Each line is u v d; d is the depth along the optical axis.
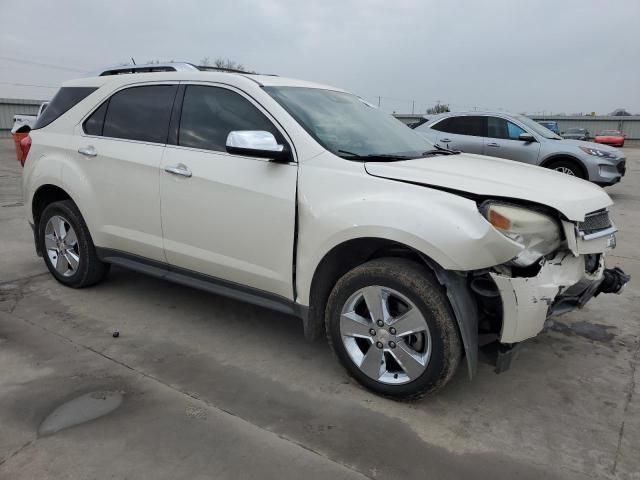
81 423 2.70
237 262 3.41
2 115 26.42
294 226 3.10
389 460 2.49
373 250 3.08
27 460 2.42
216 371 3.28
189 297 4.50
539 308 2.66
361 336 2.99
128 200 3.91
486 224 2.55
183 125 3.69
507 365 2.79
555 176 3.26
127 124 4.01
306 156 3.12
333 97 3.88
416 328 2.77
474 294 2.74
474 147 10.16
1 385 3.04
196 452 2.50
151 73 3.98
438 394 3.07
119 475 2.34
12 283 4.76
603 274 3.25
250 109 3.40
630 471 2.45
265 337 3.78
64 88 4.58
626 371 3.39
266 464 2.43
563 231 2.79
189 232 3.60
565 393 3.12
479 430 2.74
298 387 3.12
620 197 10.60
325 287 3.17
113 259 4.21
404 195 2.76
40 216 4.78
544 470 2.45
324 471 2.40
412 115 40.09
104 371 3.24
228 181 3.34
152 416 2.78
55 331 3.78
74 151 4.25
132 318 4.05
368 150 3.33
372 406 2.93
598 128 44.47
